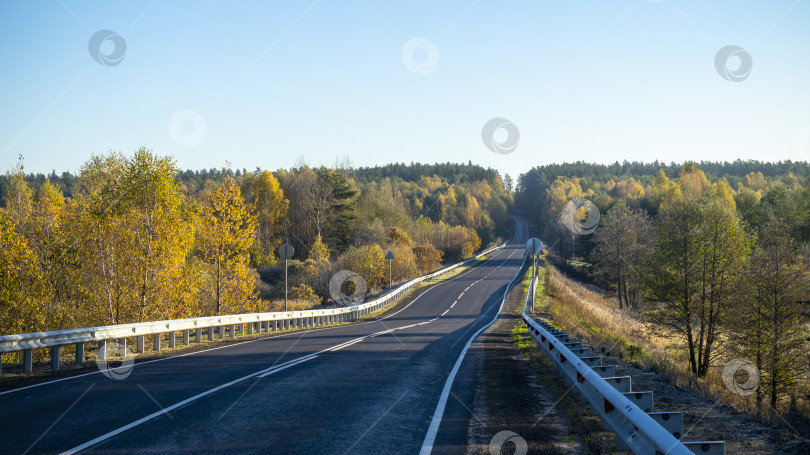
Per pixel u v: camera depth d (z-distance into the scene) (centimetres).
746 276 2966
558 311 3697
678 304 3325
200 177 14112
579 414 753
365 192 8838
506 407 805
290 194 8762
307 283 5253
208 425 668
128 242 2812
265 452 558
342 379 1030
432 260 7450
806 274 2822
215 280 3228
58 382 979
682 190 9356
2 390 898
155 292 2812
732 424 691
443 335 2158
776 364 2702
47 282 2559
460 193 14512
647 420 466
